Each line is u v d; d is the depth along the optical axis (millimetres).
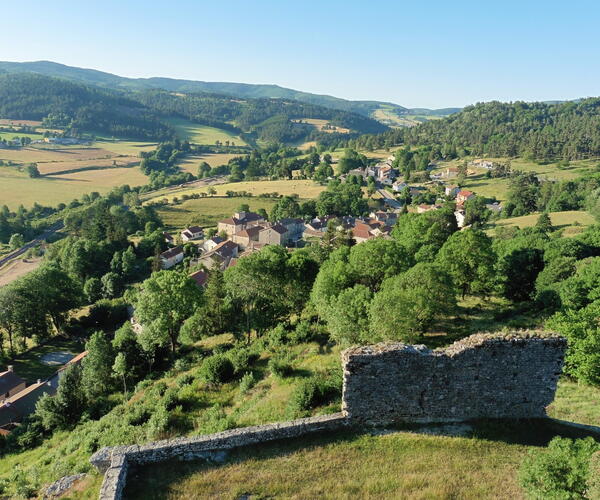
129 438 26297
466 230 48469
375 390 18516
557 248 52219
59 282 81375
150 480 16438
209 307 52844
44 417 37469
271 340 41188
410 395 18609
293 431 18438
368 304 31672
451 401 18734
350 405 18641
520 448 17578
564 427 18703
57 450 31328
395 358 18281
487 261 45875
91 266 109250
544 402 18891
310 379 26203
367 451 17500
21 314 71000
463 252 46375
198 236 147250
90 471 19188
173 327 50406
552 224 108562
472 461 16906
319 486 15914
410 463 16859
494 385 18641
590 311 28000
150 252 125500
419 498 15211
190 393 32094
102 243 118375
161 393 34906
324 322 45000
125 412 32750
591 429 18859
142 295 49219
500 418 18938
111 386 43562
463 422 18781
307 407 24203
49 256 120625
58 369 65125
